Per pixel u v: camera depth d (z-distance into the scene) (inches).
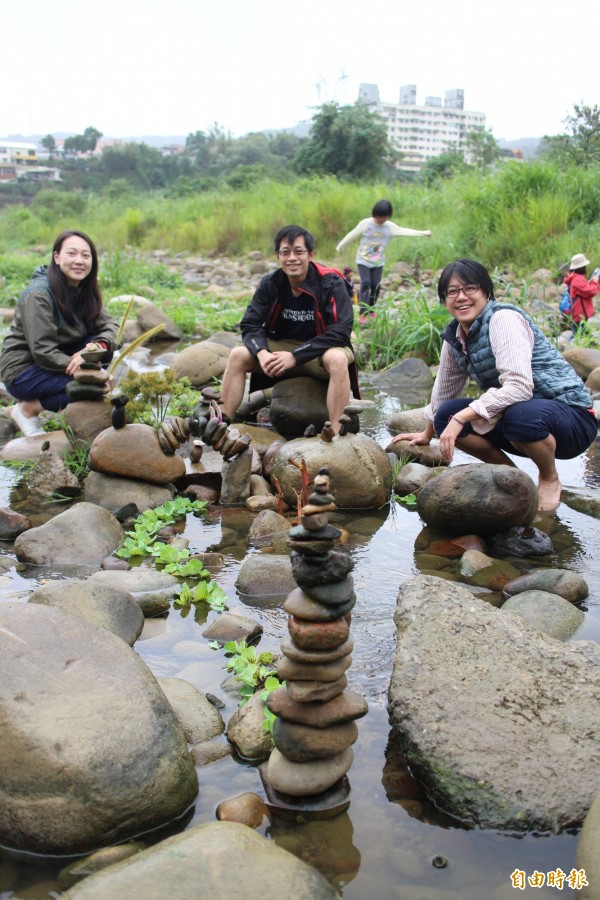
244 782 91.8
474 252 563.8
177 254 861.2
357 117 1203.2
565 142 840.9
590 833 77.3
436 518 160.2
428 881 78.3
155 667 113.7
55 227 1169.4
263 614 129.6
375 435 231.9
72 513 154.1
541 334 173.9
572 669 100.1
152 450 176.1
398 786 91.1
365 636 120.8
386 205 412.8
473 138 1272.1
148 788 84.1
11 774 82.7
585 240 518.6
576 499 177.0
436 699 95.4
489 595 134.4
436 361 335.9
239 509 176.9
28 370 217.9
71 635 95.5
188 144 3157.0
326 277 207.5
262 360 203.0
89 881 72.4
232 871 72.3
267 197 880.9
